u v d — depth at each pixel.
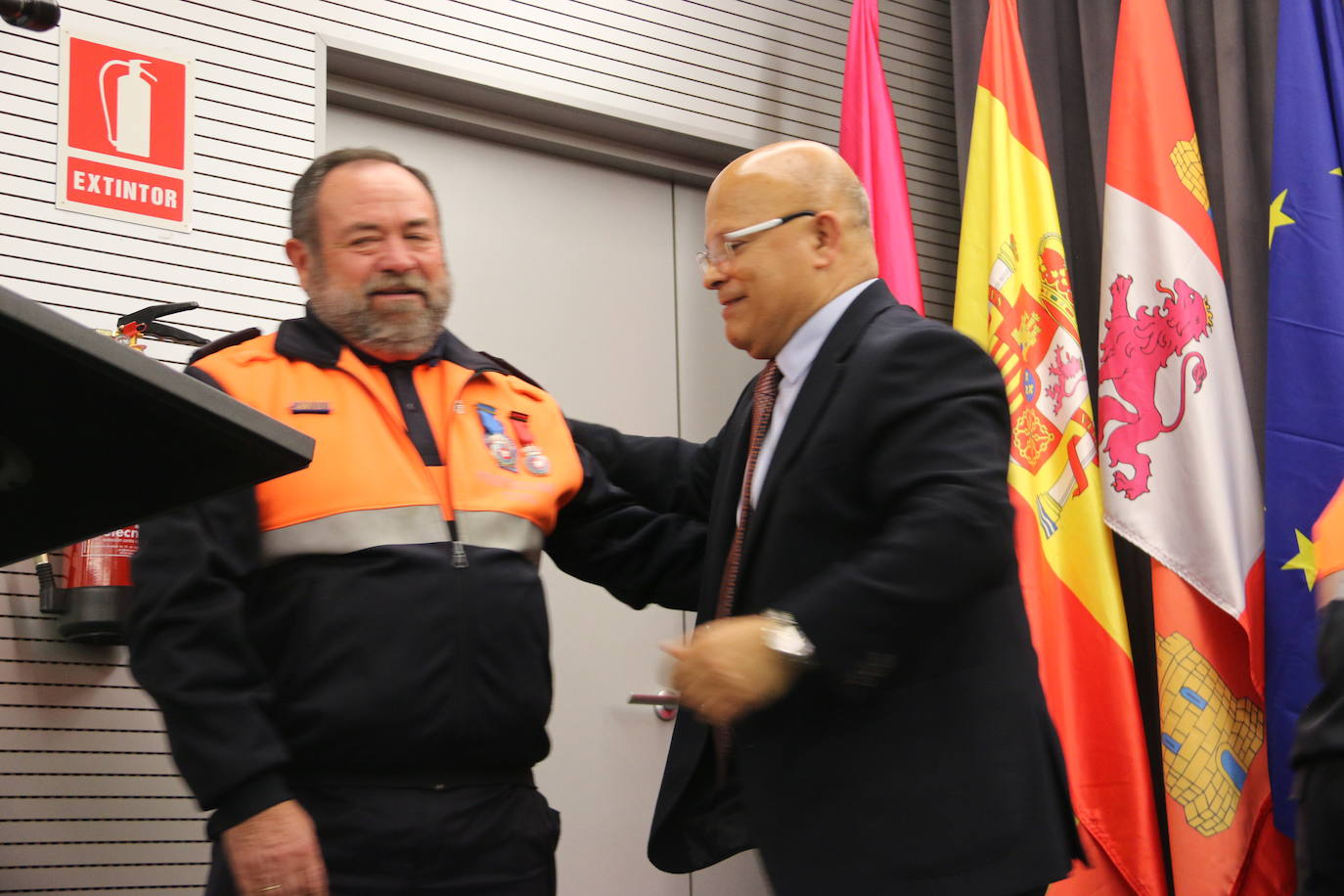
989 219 4.11
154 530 1.89
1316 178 3.80
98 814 3.03
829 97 4.49
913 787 1.82
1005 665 1.89
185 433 0.87
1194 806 3.60
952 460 1.81
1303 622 3.58
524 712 2.01
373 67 3.75
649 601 2.39
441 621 1.95
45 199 3.23
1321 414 3.67
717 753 2.07
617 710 3.83
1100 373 3.94
